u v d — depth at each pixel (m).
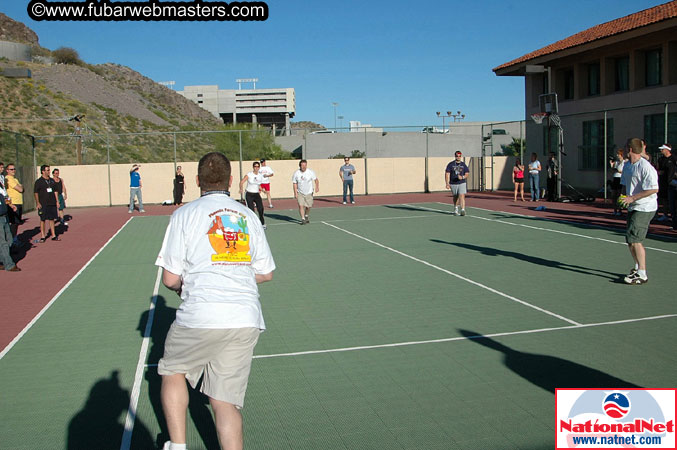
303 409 4.59
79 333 6.77
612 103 25.58
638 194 8.30
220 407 3.37
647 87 24.00
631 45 24.36
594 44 24.36
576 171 27.72
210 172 3.67
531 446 3.97
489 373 5.25
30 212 24.08
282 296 8.33
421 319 7.02
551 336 6.26
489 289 8.48
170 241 3.50
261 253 3.64
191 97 131.25
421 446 3.99
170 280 3.52
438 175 30.88
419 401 4.70
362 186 29.86
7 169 13.54
